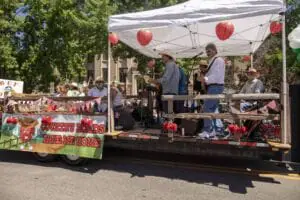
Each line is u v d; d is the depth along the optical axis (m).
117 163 7.49
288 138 6.49
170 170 6.91
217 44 10.15
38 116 7.54
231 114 6.19
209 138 6.43
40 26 20.03
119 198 5.29
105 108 7.24
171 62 7.70
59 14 18.94
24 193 5.52
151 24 6.68
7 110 7.88
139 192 5.57
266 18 7.73
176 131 6.99
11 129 7.78
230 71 16.80
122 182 6.12
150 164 7.39
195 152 6.30
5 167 7.21
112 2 17.08
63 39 19.78
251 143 5.93
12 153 8.66
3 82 9.91
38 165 7.37
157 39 9.61
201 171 6.82
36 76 20.20
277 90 9.05
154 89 8.90
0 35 18.91
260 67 19.20
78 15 17.78
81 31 17.00
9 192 5.56
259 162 7.49
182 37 9.52
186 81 8.29
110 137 6.91
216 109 6.74
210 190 5.66
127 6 16.70
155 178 6.36
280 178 6.33
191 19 6.38
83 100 7.21
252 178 6.34
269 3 6.00
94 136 6.97
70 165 7.27
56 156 7.52
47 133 7.43
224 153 6.12
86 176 6.50
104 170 6.93
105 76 33.91
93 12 16.25
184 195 5.42
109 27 7.02
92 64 33.94
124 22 6.90
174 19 6.50
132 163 7.48
